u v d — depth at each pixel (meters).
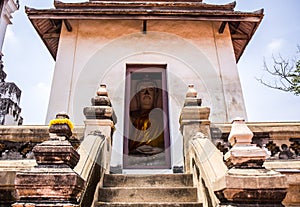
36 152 2.88
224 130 5.26
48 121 7.04
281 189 2.72
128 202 4.27
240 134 3.17
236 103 7.51
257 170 2.88
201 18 7.89
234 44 9.58
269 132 4.93
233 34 8.99
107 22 8.58
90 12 7.74
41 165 2.85
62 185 2.67
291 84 10.95
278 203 2.74
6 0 11.56
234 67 8.05
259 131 4.93
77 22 8.54
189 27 8.66
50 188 2.68
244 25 8.52
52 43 9.18
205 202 3.84
